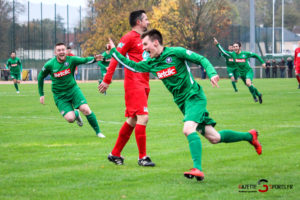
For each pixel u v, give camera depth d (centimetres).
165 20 10719
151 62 1284
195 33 10775
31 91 5778
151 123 2427
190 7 10738
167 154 1592
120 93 5212
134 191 1111
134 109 1430
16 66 5403
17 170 1359
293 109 3028
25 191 1121
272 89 5300
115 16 10381
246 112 2872
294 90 5078
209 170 1327
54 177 1266
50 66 2036
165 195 1072
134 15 1494
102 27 10488
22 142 1883
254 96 3547
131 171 1339
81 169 1367
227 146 1720
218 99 3938
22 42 10488
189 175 1136
